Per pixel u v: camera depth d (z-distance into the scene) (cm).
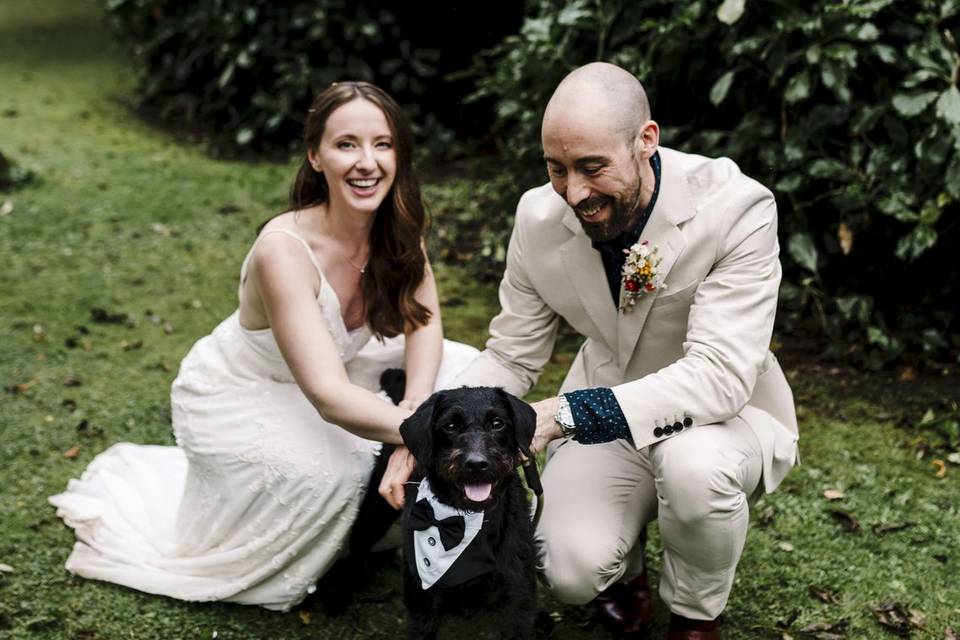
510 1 724
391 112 303
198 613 318
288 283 299
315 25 728
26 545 348
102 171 729
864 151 461
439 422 265
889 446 409
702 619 279
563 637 305
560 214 281
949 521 360
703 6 458
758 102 473
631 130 247
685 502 259
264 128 786
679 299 273
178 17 807
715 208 265
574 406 267
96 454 409
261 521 313
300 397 322
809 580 330
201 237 632
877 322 473
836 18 431
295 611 321
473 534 261
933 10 440
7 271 579
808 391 450
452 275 584
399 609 321
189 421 327
